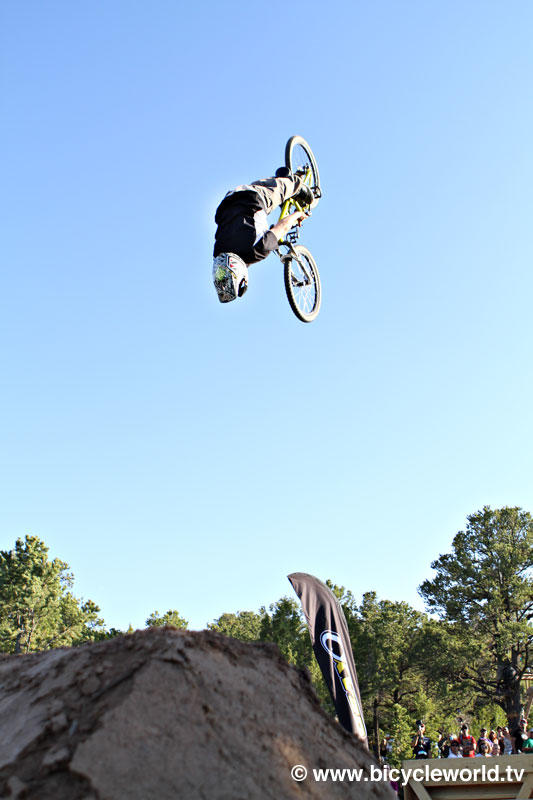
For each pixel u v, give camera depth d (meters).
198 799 1.77
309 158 7.47
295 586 7.43
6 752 1.95
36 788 1.74
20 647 42.81
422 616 37.00
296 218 6.90
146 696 1.99
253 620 60.78
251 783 1.88
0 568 44.41
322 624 7.20
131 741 1.85
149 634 2.40
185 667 2.14
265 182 6.20
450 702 33.53
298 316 7.15
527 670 34.72
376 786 2.22
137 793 1.73
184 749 1.88
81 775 1.74
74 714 2.01
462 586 34.00
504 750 12.84
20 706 2.22
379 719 33.53
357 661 33.19
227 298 5.55
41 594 43.88
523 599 33.47
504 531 34.88
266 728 2.11
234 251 5.72
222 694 2.13
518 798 4.11
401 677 34.22
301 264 7.20
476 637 34.09
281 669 2.51
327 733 2.32
